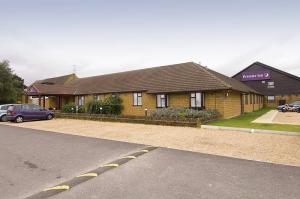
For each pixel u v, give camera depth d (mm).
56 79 47156
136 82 28922
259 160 8227
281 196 5391
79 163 8203
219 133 13812
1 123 22219
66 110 28719
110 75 35562
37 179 6734
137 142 11734
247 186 5953
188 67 26984
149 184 6137
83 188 5965
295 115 25328
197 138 12375
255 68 45656
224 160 8250
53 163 8258
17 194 5742
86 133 15023
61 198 5430
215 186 5969
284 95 43062
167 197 5387
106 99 27812
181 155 8969
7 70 41312
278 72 43719
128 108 28094
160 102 25484
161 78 27156
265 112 30906
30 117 23375
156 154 9133
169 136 13164
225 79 27219
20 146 11172
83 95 33312
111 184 6180
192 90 22531
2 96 40406
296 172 6953
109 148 10422
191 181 6305
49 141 12352
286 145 10383
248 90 30172
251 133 13633
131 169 7336
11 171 7473
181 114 19094
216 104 22062
